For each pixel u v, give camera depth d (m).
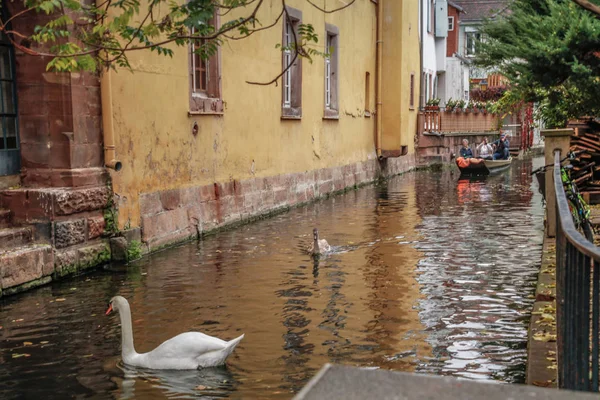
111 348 6.34
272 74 16.66
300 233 13.30
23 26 9.77
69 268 9.57
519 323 7.02
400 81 26.27
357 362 5.87
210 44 7.46
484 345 6.30
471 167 29.25
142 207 11.30
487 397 1.56
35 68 9.89
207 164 13.52
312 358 5.98
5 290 8.41
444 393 1.58
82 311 7.67
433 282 8.92
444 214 15.96
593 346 2.65
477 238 12.42
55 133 9.95
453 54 47.06
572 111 17.06
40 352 6.25
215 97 13.91
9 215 9.62
